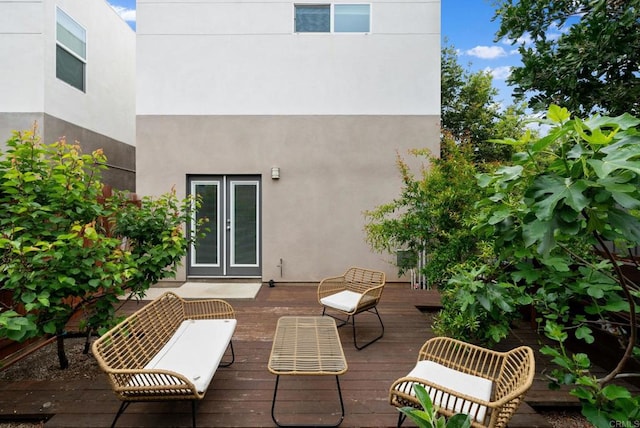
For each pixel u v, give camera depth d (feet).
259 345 10.09
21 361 9.10
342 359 6.83
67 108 18.12
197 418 6.59
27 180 7.46
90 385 7.84
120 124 23.04
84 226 7.93
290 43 18.13
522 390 4.82
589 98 8.30
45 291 6.76
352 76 18.26
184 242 10.00
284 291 16.57
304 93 18.24
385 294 16.16
